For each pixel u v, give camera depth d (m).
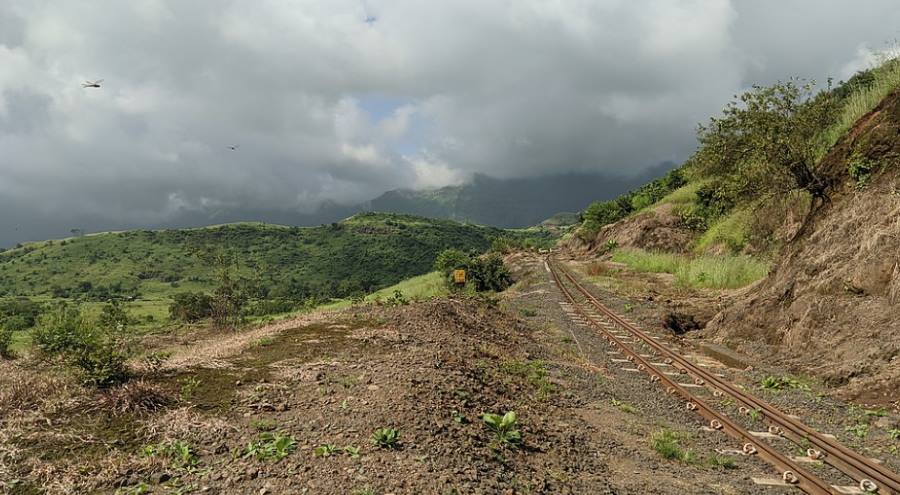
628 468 6.75
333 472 5.09
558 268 39.47
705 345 14.88
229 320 25.44
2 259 197.25
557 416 8.56
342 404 7.04
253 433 6.05
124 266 190.75
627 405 9.64
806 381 10.84
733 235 30.09
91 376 7.29
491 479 5.45
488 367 10.53
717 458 7.25
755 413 8.91
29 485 4.73
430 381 8.30
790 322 13.48
